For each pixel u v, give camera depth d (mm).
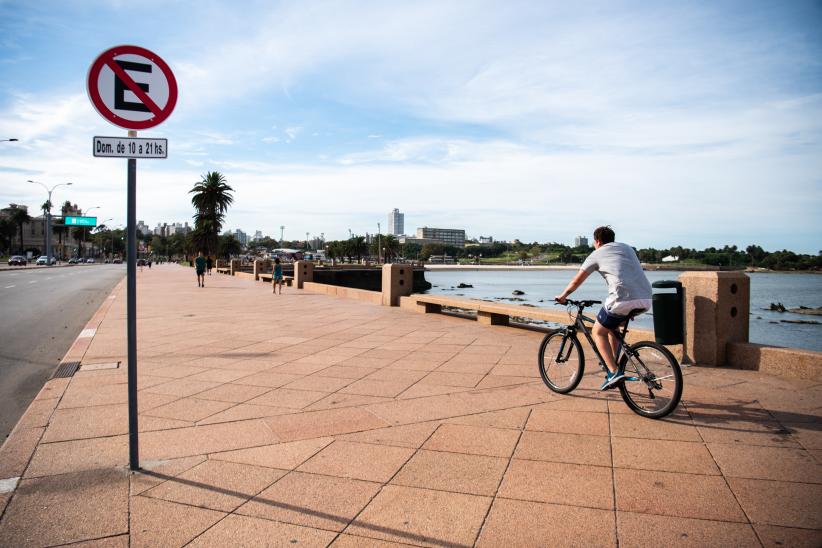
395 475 3324
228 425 4348
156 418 4562
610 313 4582
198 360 7078
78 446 3891
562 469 3383
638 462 3475
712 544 2506
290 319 11719
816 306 61094
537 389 5383
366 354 7402
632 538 2566
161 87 3549
